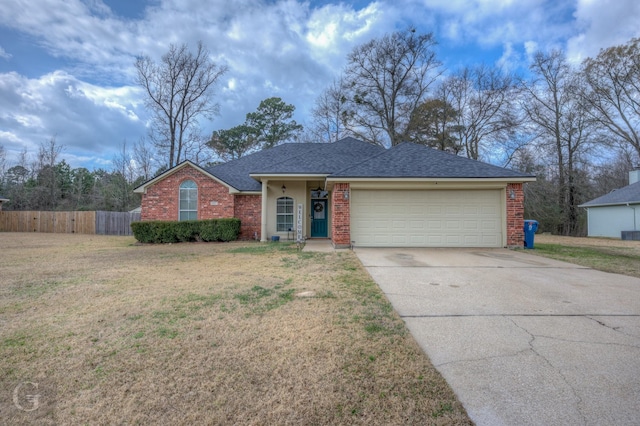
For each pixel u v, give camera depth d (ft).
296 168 46.80
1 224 78.64
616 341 11.03
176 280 20.65
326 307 14.75
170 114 96.78
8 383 8.59
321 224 51.70
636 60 74.54
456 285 18.98
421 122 95.61
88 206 100.68
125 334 11.73
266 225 48.11
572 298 16.25
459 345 10.75
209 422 7.01
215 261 28.48
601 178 87.66
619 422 6.86
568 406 7.43
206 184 49.83
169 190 49.78
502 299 16.10
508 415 7.14
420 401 7.68
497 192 37.47
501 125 85.30
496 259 28.63
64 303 15.61
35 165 102.63
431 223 37.68
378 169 38.04
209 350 10.39
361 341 11.03
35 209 99.71
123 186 103.14
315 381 8.55
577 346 10.65
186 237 46.65
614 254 33.04
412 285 18.98
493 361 9.63
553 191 82.64
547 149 83.92
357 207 37.88
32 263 27.91
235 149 120.57
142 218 49.83
